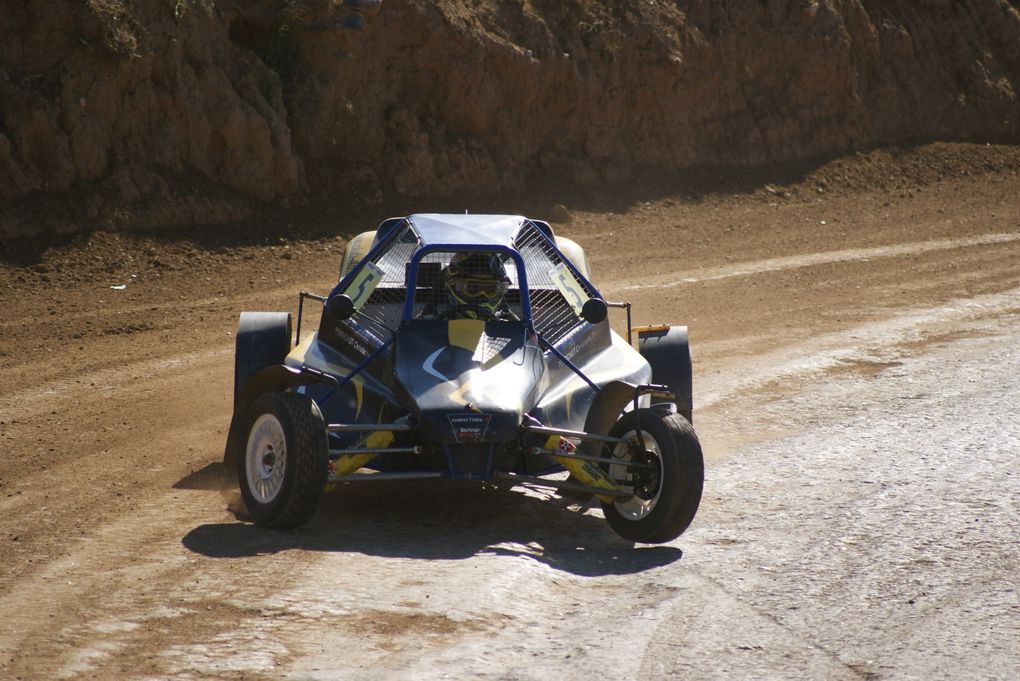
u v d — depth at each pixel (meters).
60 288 51.62
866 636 18.73
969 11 115.94
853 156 98.75
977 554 22.78
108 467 28.06
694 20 94.75
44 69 59.41
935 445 31.64
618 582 21.28
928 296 57.06
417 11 76.44
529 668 17.17
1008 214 83.31
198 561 21.08
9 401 34.84
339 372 26.33
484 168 78.44
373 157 74.19
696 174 89.12
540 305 28.16
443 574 20.89
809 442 32.41
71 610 18.58
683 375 29.61
